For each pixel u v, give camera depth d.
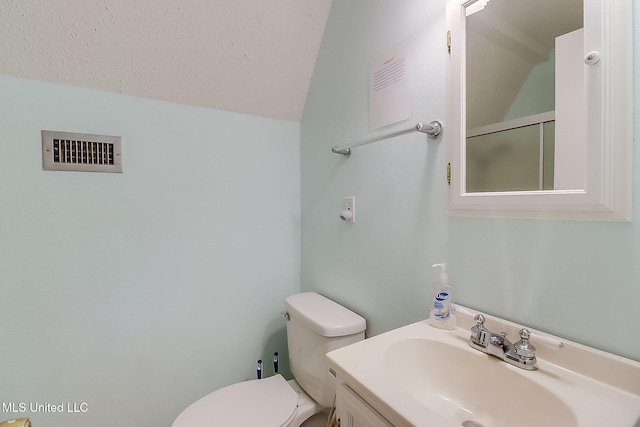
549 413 0.56
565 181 0.64
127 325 1.23
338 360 0.66
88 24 1.01
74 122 1.11
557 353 0.64
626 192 0.55
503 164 0.75
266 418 1.02
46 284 1.09
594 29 0.58
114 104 1.17
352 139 1.24
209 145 1.38
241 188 1.48
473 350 0.71
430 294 0.92
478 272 0.80
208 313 1.41
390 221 1.06
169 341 1.32
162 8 1.07
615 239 0.57
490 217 0.77
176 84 1.25
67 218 1.11
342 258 1.31
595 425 0.48
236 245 1.48
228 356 1.47
